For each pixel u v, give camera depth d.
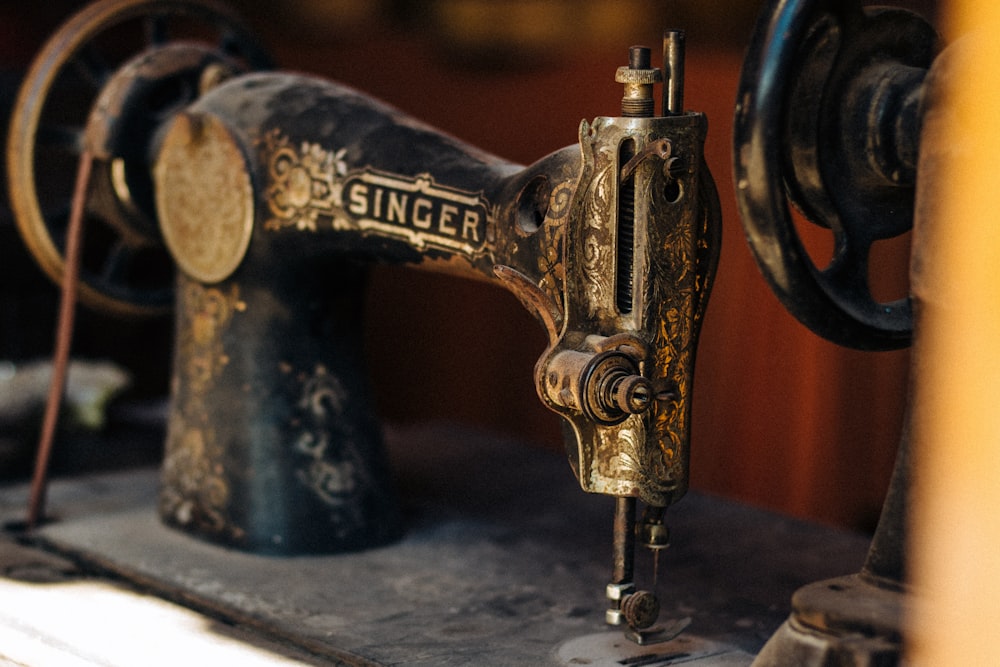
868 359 1.30
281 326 0.99
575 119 1.42
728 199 1.32
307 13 1.57
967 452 0.68
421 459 1.16
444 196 0.91
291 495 0.98
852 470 1.33
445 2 1.48
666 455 0.82
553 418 1.48
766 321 1.33
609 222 0.81
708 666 0.84
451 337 1.55
